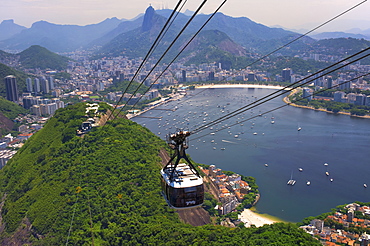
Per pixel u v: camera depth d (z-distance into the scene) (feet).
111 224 348.79
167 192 133.08
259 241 311.27
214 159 631.56
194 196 128.98
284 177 544.62
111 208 372.79
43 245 334.85
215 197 455.22
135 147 531.09
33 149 558.56
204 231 329.31
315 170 570.05
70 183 420.77
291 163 603.67
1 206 453.58
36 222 369.50
